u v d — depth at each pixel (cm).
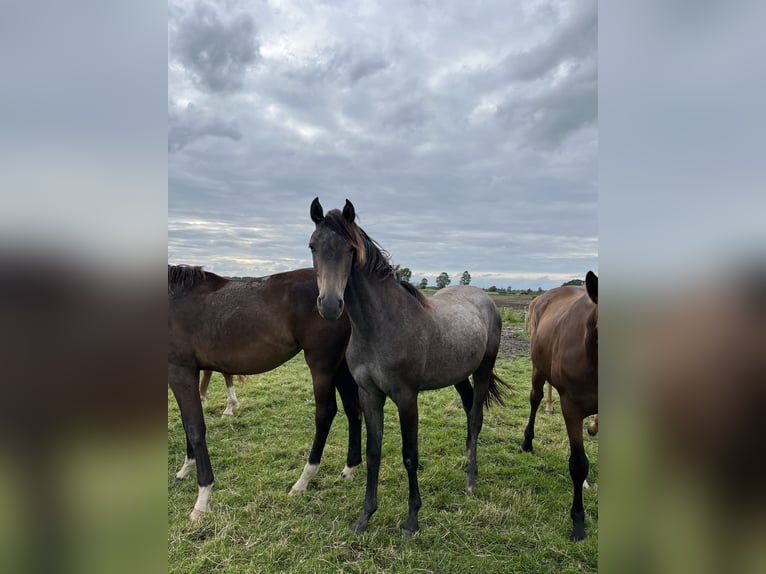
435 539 276
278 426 478
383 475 358
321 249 256
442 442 426
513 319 1390
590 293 217
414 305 298
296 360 830
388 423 488
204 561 255
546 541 272
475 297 390
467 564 253
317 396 346
